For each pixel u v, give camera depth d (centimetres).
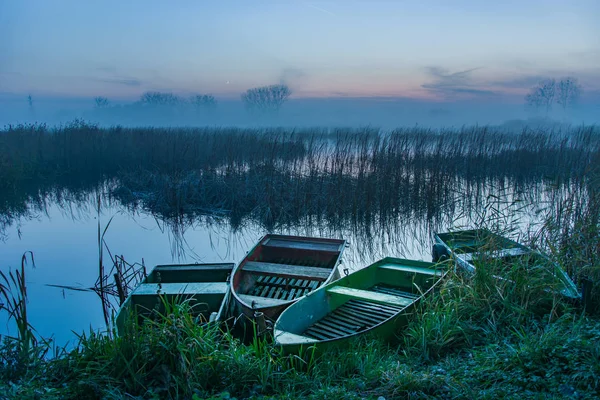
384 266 757
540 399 343
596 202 782
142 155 1989
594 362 372
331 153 1530
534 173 1642
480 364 421
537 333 455
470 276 590
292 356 448
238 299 601
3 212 1491
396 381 385
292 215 1317
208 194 1473
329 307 629
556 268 593
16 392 355
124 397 370
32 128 2184
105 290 816
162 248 1132
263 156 1580
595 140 1680
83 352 438
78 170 1988
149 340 417
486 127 1792
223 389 396
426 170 1478
